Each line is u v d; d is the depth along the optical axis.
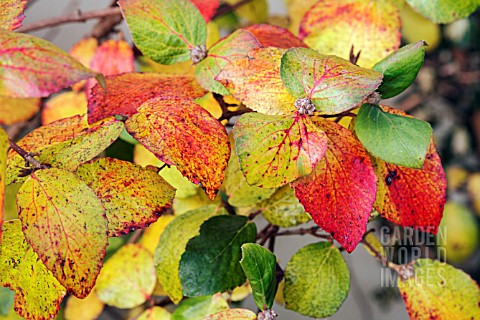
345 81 0.48
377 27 0.58
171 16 0.52
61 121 0.52
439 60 0.90
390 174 0.51
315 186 0.48
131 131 0.48
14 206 0.58
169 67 0.64
